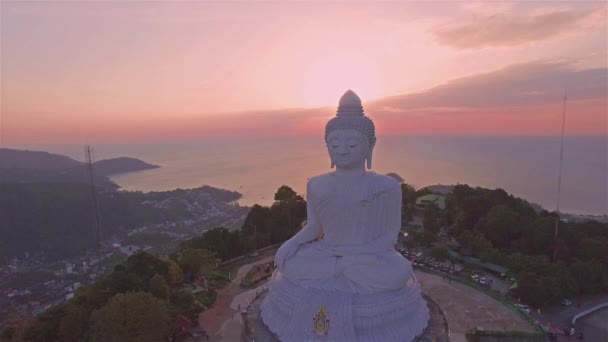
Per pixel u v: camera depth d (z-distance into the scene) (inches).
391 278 1294.3
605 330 1763.0
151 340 1443.2
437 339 1310.3
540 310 1902.1
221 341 1644.9
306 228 1464.1
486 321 1755.7
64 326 1557.6
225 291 2080.5
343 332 1227.2
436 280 2149.4
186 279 2158.0
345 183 1393.9
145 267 1913.1
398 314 1286.9
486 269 2290.8
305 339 1243.2
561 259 2306.8
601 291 2066.9
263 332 1370.6
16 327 1732.3
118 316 1428.4
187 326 1689.2
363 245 1378.0
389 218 1403.8
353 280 1321.4
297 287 1346.0
